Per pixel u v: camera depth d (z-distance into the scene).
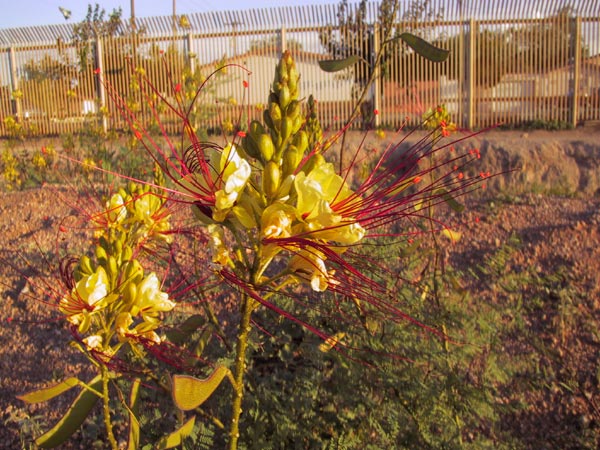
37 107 16.42
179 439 2.07
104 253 1.98
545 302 4.34
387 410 2.80
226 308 3.95
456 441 2.87
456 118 15.16
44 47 16.62
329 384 2.96
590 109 15.34
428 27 14.97
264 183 1.63
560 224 5.36
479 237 5.20
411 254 3.50
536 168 7.09
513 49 15.10
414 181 1.97
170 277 3.33
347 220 1.70
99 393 2.08
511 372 3.27
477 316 3.28
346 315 2.99
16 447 3.20
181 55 12.98
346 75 14.14
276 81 1.70
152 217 2.41
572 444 3.36
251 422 2.82
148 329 2.01
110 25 15.87
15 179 7.95
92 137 8.66
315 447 2.74
